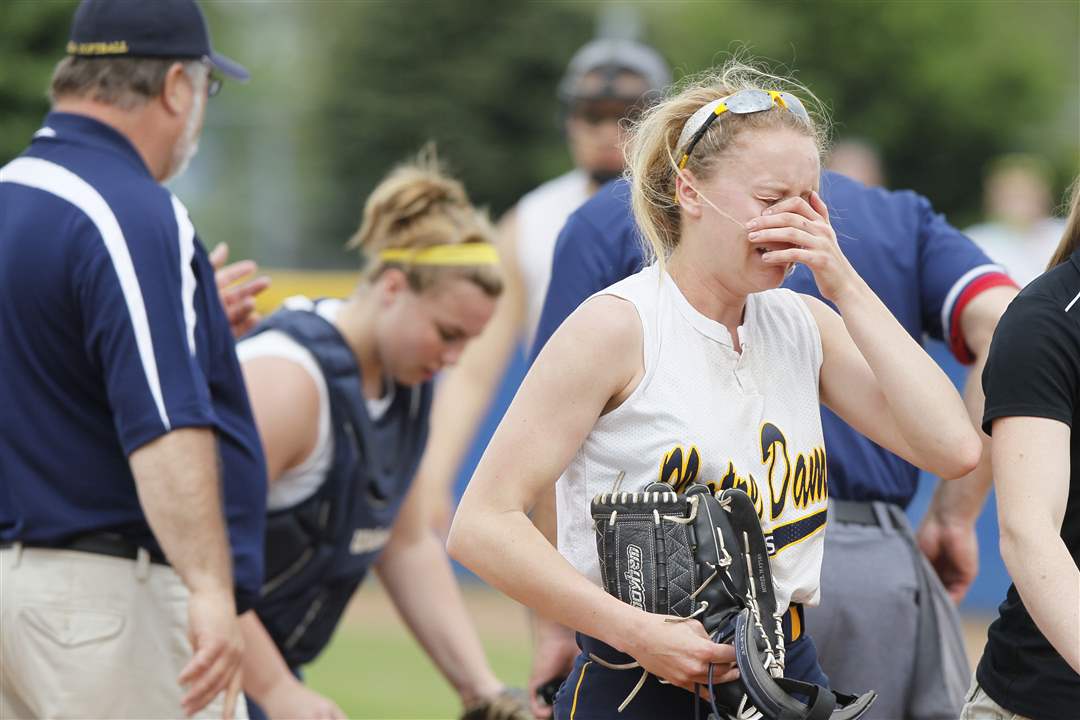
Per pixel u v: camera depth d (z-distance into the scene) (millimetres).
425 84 95562
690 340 9680
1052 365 9578
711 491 9609
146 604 12250
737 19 82250
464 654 16531
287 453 14180
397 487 15453
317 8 98188
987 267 13469
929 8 81062
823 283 9859
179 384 11938
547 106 95188
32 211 12164
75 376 12125
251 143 87875
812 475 10039
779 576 9828
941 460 9953
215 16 86750
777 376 10047
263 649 14477
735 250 9570
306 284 40219
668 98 10617
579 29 94938
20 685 12266
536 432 9570
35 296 12008
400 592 16781
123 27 12688
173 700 12352
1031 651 10156
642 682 9781
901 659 12727
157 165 13023
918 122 81812
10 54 57250
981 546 34531
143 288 11953
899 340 9953
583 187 19766
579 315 9688
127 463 12250
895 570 12820
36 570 12078
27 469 12125
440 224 14969
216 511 12008
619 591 9492
